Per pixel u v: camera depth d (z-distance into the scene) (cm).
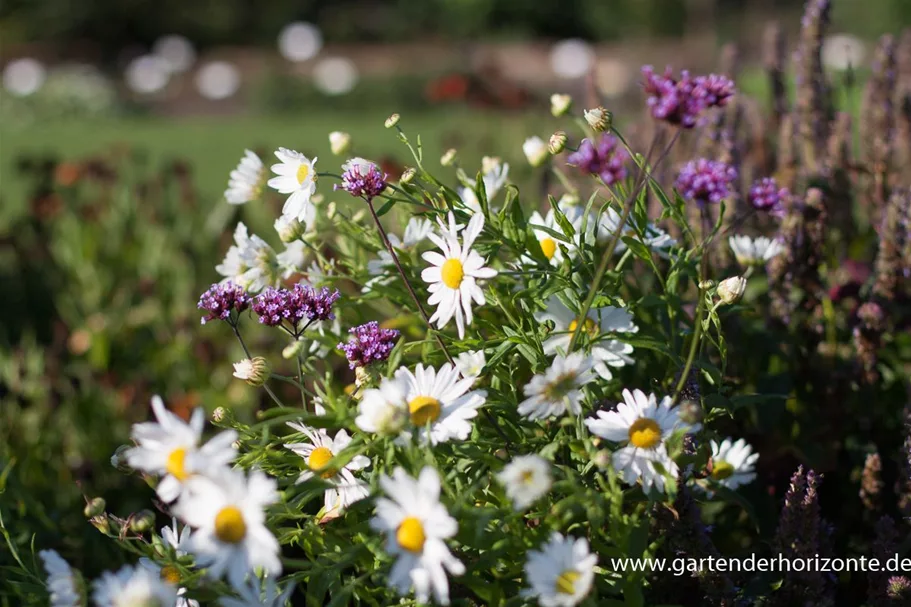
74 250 277
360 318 138
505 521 112
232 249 135
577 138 240
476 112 455
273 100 903
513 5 1264
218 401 198
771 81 198
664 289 128
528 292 122
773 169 192
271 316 121
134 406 199
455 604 115
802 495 122
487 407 120
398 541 105
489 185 139
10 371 192
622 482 118
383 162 230
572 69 889
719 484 122
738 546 139
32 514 155
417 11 1315
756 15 966
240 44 1281
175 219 281
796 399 146
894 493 144
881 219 163
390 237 136
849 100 179
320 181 248
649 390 132
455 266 119
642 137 186
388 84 911
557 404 114
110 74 1126
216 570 105
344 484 116
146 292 244
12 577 143
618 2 1215
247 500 105
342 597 109
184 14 1259
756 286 154
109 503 168
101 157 320
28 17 1225
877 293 151
